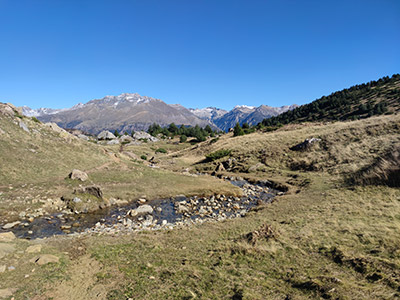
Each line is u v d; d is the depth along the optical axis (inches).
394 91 4237.2
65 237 535.8
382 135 1461.6
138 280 318.0
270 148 1941.4
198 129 5024.6
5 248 380.5
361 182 829.2
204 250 424.8
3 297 255.8
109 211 807.7
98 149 1630.2
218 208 896.3
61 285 301.7
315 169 1358.3
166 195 1052.5
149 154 2987.2
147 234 547.5
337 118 4023.1
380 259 317.1
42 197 816.3
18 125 1305.4
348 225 474.0
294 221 551.2
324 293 255.4
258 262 360.8
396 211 525.0
